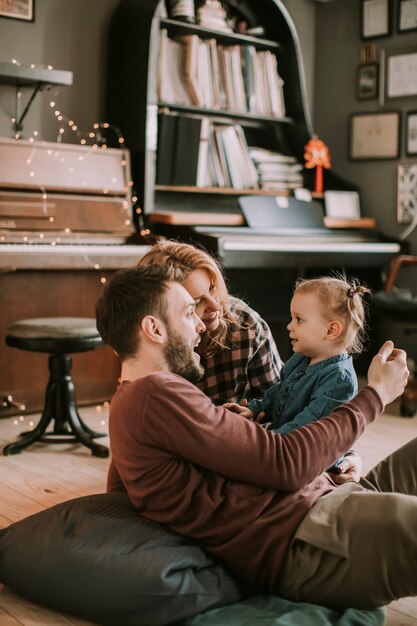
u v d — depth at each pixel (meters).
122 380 1.71
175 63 4.49
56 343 3.21
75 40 4.38
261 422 2.06
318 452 1.59
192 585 1.63
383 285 4.86
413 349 5.11
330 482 1.81
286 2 5.31
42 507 2.60
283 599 1.69
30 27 4.21
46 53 4.28
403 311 4.11
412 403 4.05
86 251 3.78
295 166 5.04
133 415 1.59
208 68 4.60
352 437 1.63
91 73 4.45
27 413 3.94
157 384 1.57
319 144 4.97
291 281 5.05
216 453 1.55
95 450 3.25
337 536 1.57
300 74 4.94
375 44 5.20
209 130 4.66
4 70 3.76
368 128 5.26
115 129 4.45
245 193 4.75
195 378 1.75
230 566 1.69
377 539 1.55
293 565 1.62
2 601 1.89
